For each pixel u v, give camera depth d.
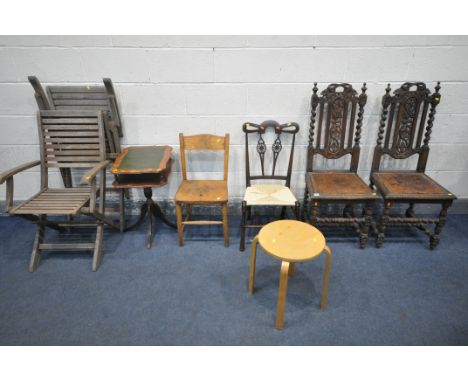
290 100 2.27
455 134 2.37
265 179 2.50
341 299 1.82
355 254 2.19
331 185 2.16
